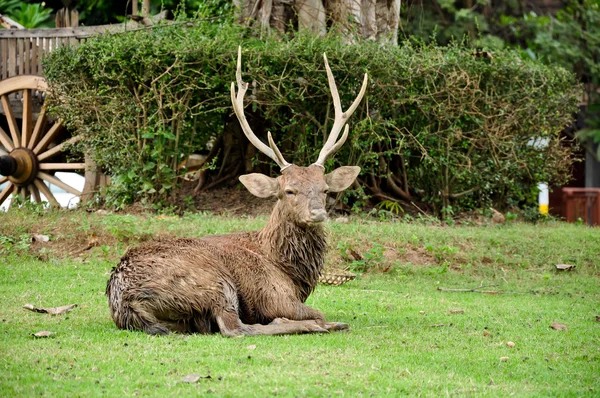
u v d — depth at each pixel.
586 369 7.84
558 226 17.27
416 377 7.25
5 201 20.48
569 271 14.02
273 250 9.11
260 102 15.72
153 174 16.30
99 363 7.39
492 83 16.89
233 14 16.94
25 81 18.27
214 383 6.82
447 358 7.99
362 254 13.63
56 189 27.77
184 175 16.28
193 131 16.33
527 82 17.19
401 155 17.14
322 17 17.34
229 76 15.61
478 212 17.72
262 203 17.00
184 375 7.06
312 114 16.16
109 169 16.66
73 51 16.23
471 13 26.72
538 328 9.70
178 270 8.47
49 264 12.86
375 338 8.71
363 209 17.17
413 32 26.55
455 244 14.55
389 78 15.80
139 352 7.73
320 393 6.61
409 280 13.05
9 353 7.69
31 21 27.14
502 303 11.46
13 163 18.19
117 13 27.62
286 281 9.04
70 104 16.09
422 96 16.02
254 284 8.81
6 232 13.95
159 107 15.70
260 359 7.54
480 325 9.76
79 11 28.22
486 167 17.47
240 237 9.31
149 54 15.60
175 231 14.03
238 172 17.73
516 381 7.32
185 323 8.57
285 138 16.75
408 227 15.21
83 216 14.95
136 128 16.08
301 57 15.41
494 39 26.58
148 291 8.41
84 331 8.68
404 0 22.64
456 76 16.20
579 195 21.92
